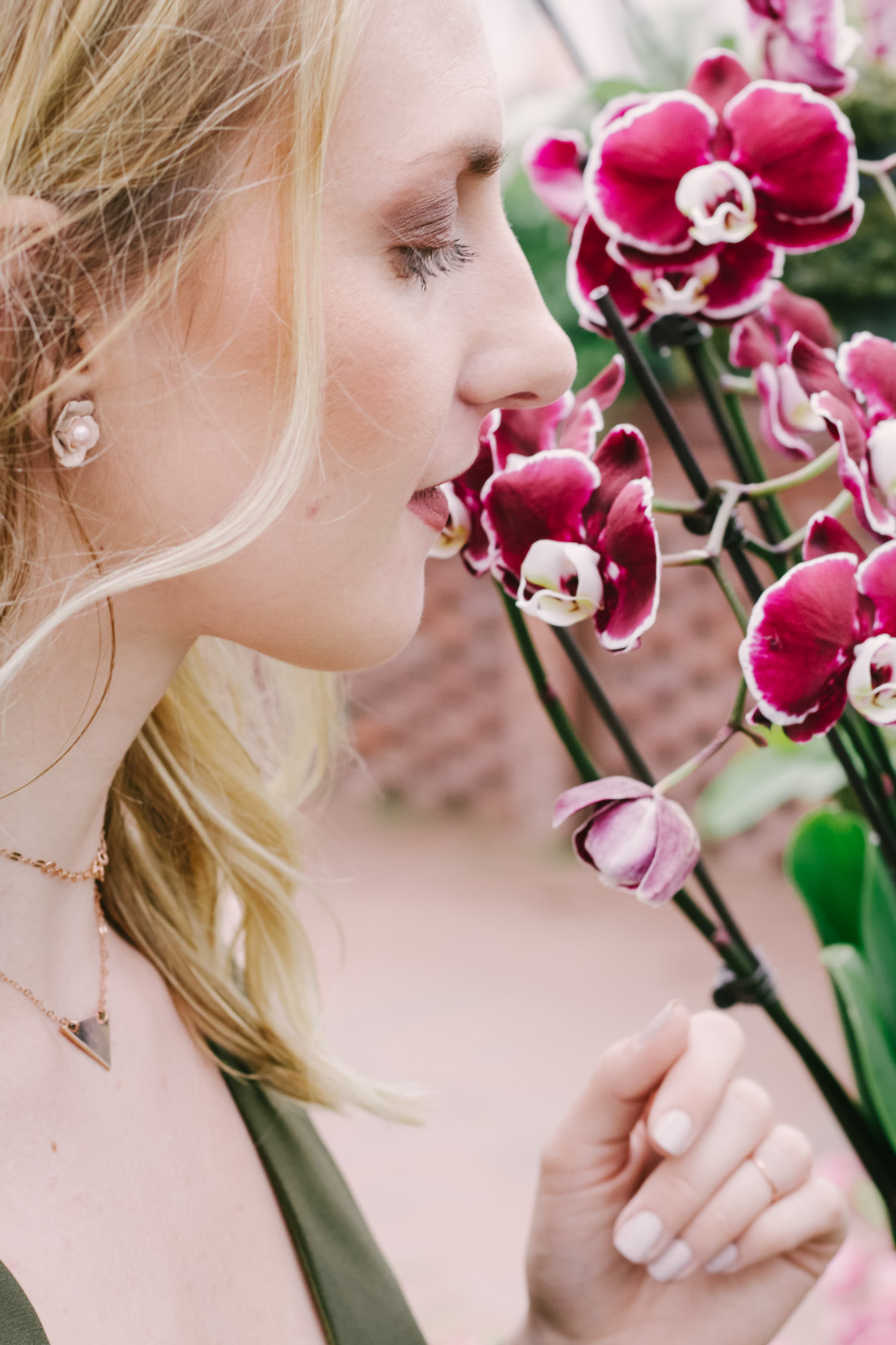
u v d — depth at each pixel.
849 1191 1.55
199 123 0.52
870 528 0.56
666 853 0.56
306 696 0.80
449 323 0.55
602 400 0.62
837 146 0.61
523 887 4.93
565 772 5.37
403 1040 3.75
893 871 0.62
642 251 0.61
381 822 5.73
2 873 0.61
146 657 0.59
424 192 0.53
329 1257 0.69
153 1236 0.62
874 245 1.90
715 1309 0.71
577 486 0.58
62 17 0.52
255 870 0.76
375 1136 3.30
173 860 0.75
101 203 0.52
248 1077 0.71
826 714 0.56
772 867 4.85
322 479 0.54
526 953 4.32
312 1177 0.71
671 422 0.59
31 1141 0.60
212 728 0.75
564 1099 3.40
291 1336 0.67
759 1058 3.51
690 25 2.25
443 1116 3.36
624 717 5.18
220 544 0.54
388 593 0.56
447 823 5.68
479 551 0.62
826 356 0.60
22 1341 0.54
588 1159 0.69
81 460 0.54
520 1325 0.73
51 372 0.53
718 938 0.64
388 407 0.53
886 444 0.56
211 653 0.76
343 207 0.52
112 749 0.61
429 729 5.79
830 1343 1.41
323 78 0.51
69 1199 0.60
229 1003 0.73
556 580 0.58
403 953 4.36
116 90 0.52
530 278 0.56
